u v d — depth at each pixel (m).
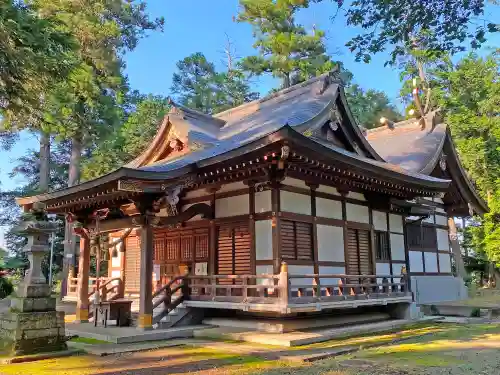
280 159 10.66
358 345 10.28
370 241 15.14
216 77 39.62
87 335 11.16
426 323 14.95
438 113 23.72
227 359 8.61
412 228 18.83
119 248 17.77
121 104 32.22
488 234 23.59
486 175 25.67
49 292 9.24
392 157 21.56
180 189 11.12
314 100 15.91
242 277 11.43
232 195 13.05
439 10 6.95
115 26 25.62
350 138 15.73
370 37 7.68
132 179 10.12
